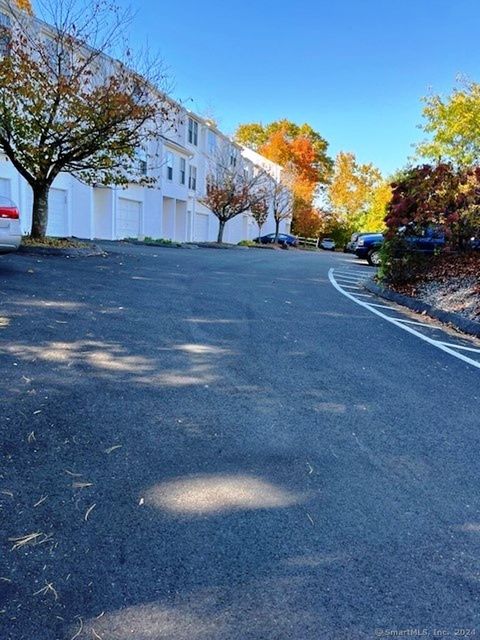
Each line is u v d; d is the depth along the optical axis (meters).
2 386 3.09
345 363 4.35
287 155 44.75
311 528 1.96
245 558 1.76
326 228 47.44
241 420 2.94
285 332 5.34
